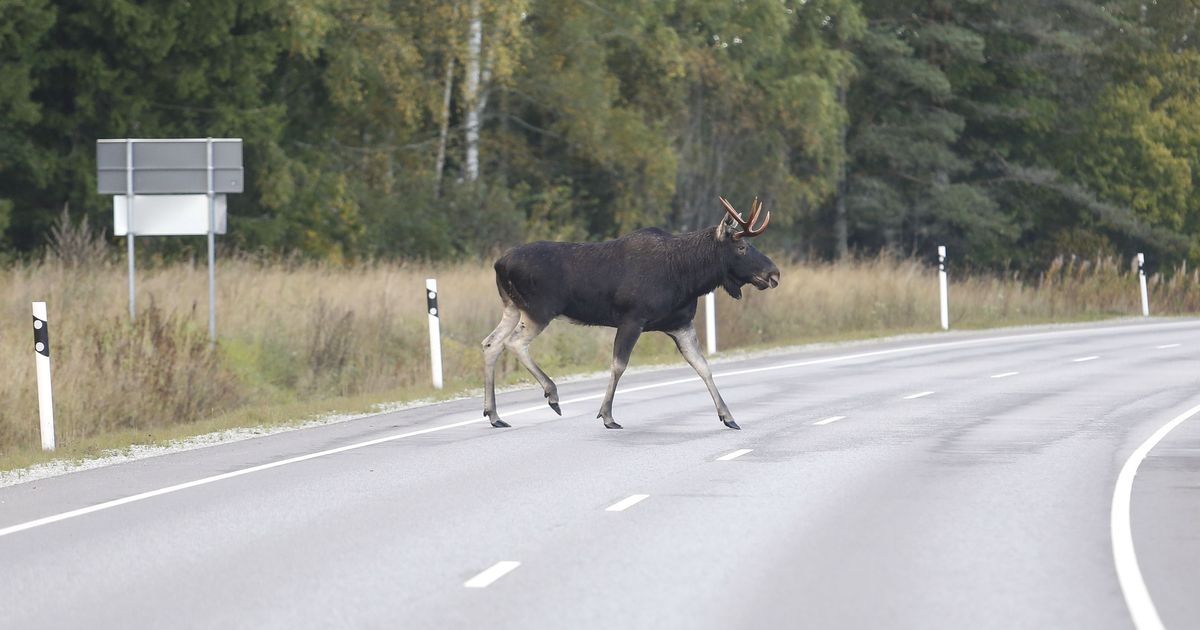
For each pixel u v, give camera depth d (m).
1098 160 170.75
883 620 22.53
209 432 49.34
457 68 126.12
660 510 32.38
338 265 96.75
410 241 117.69
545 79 128.62
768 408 53.91
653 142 133.38
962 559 26.91
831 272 107.50
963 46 160.38
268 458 42.03
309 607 23.73
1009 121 168.62
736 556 27.38
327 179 114.56
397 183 124.38
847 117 152.62
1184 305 132.75
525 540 29.11
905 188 166.50
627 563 26.84
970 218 158.62
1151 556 27.02
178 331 60.38
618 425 47.88
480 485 36.25
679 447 43.03
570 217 135.75
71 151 106.50
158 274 76.62
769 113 147.25
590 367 73.62
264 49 109.38
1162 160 168.62
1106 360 76.00
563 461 40.28
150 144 61.56
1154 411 52.50
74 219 104.25
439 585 25.20
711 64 139.75
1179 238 168.00
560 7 128.88
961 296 112.06
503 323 49.72
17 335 57.75
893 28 166.12
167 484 37.28
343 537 29.67
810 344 89.56
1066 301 124.38
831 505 32.84
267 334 66.19
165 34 103.56
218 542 29.33
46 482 38.25
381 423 50.66
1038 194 170.50
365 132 129.00
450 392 61.09
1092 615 22.69
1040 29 163.25
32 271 72.44
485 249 118.88
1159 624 22.12
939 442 43.84
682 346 48.78
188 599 24.42
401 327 71.62
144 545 29.11
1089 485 35.47
